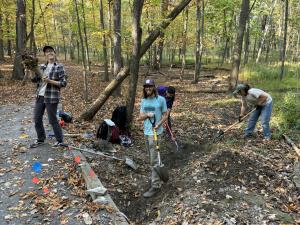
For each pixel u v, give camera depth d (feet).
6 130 27.50
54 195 16.85
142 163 22.74
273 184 18.51
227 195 16.76
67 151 22.31
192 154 24.02
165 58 121.60
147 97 18.89
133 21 26.27
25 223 14.67
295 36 128.77
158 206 17.19
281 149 24.58
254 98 25.79
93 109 30.35
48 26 99.71
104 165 21.20
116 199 18.24
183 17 68.90
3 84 55.47
